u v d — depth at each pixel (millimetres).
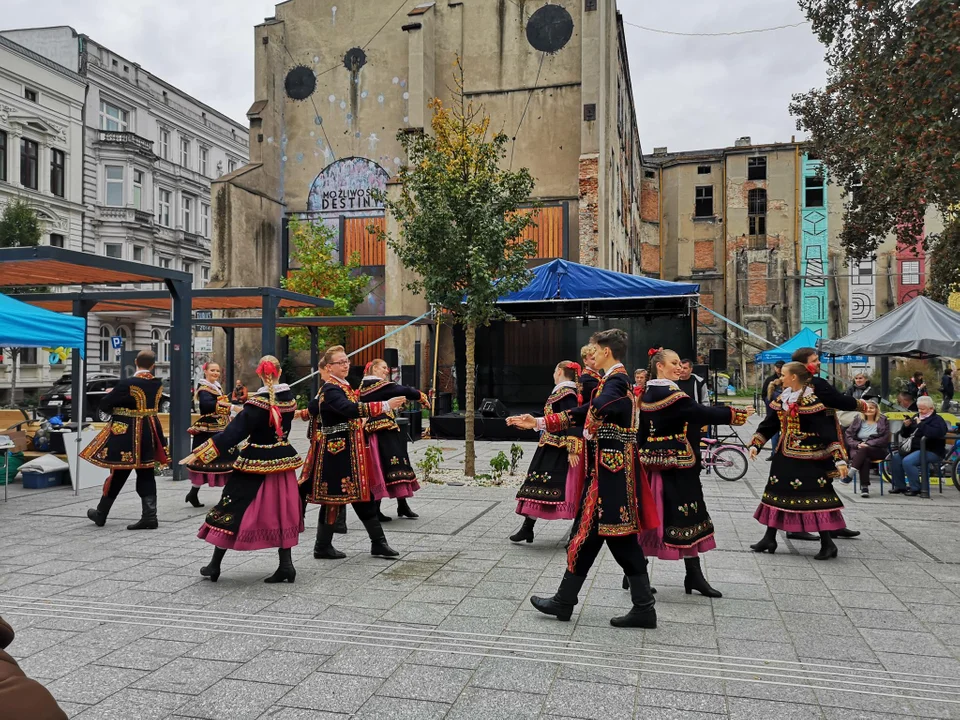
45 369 29453
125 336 34312
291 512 5184
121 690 3385
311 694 3338
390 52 24234
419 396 7332
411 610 4539
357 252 23703
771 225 37312
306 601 4730
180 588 5039
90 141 33594
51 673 3584
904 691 3367
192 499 8289
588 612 4508
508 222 11000
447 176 10531
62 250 8453
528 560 5816
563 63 22438
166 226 37969
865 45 11578
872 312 35656
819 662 3715
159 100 37812
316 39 24859
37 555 6012
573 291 16422
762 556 6031
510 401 19469
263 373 5191
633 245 34438
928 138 10008
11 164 29391
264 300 13359
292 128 25062
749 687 3410
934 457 9219
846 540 6656
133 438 7000
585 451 4277
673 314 18125
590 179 21094
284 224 25047
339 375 5785
